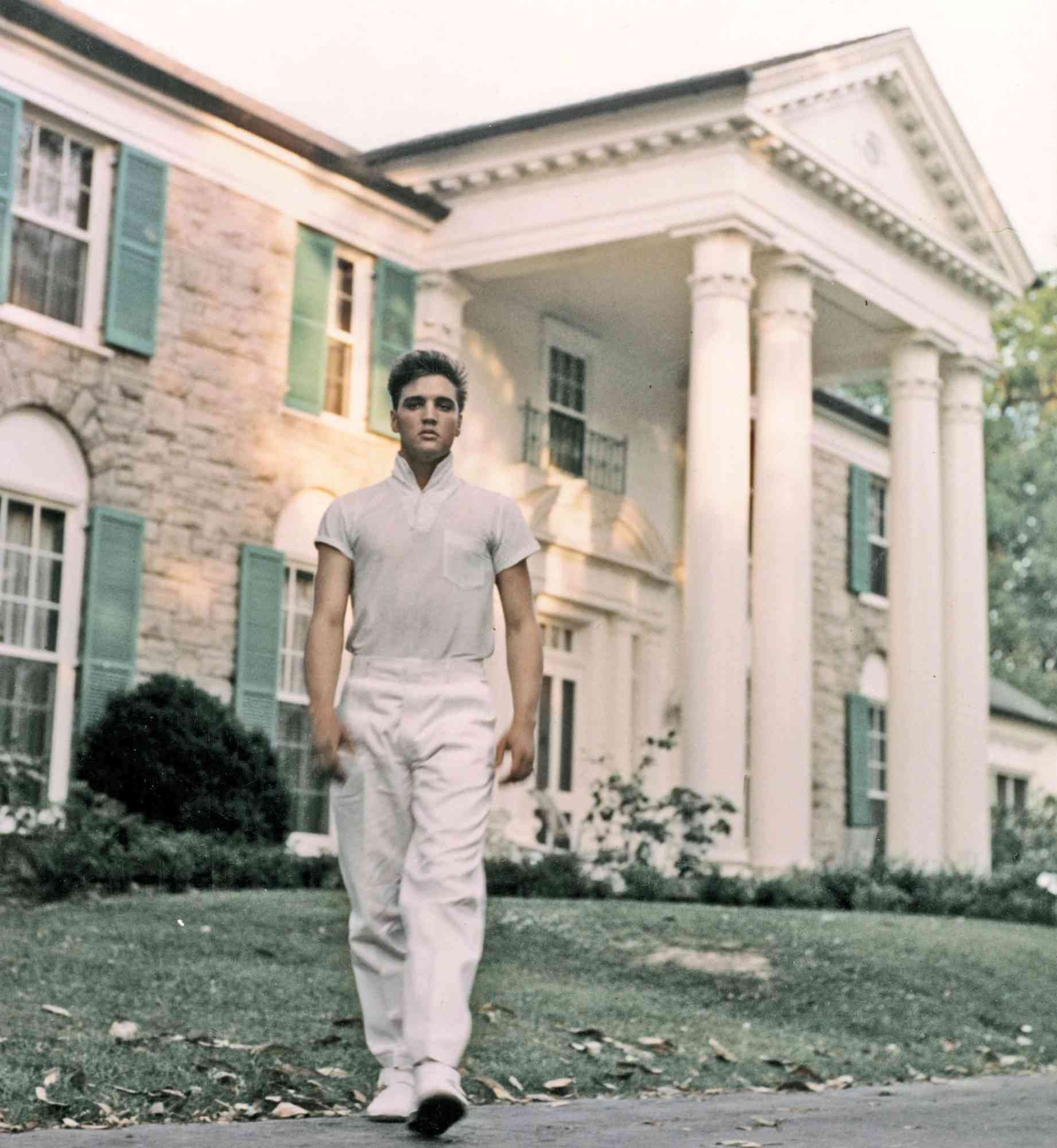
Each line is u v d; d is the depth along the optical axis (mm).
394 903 4488
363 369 17922
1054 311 39938
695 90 16891
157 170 15594
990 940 12242
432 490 4516
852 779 24641
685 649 17125
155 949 8797
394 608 4445
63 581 14734
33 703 14445
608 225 17719
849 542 25469
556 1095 6047
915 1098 6332
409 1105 4508
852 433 25828
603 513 20656
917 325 20328
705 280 17344
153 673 15031
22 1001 6875
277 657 16281
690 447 17391
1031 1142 4762
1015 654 40500
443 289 18547
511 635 4551
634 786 16578
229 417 16156
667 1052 7363
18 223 14680
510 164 18047
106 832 12477
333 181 17234
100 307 15195
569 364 20922
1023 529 40031
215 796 14117
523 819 19250
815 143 18281
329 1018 7051
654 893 14875
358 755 4418
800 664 17703
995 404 40750
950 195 20516
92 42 14844
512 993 8523
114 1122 4719
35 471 14562
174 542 15570
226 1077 5402
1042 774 32781
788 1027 8680
